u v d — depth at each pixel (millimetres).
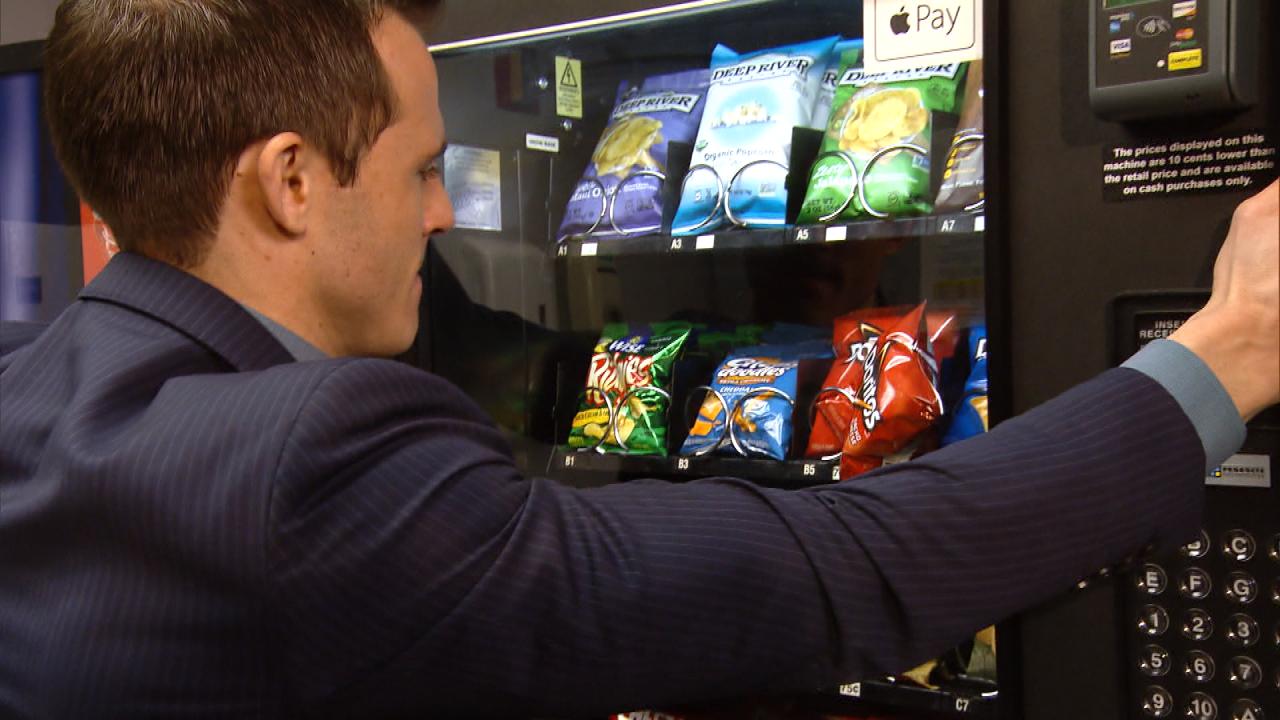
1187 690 1192
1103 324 1213
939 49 1336
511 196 1936
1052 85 1225
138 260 1003
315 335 1024
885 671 876
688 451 1805
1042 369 1254
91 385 907
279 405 834
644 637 846
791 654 868
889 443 1594
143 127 938
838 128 1685
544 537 857
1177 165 1157
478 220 1881
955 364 1640
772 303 1903
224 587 803
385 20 1035
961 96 1625
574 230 1936
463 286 1876
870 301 1780
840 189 1634
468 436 947
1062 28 1213
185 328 951
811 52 1782
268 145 929
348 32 969
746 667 874
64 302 2105
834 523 876
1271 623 1145
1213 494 1171
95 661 825
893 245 1739
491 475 891
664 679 865
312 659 819
